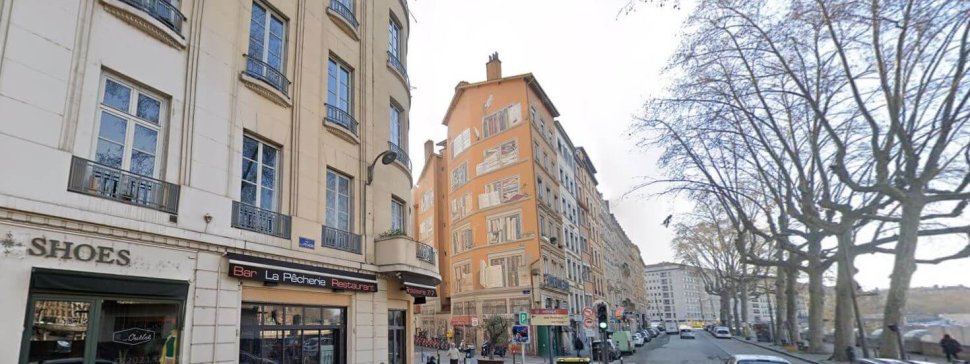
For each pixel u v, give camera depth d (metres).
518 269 36.28
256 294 10.37
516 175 38.22
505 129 39.88
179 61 9.47
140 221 8.12
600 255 62.59
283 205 11.46
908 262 19.91
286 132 11.92
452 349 23.70
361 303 13.31
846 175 20.34
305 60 12.88
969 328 28.58
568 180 49.94
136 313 8.10
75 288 7.13
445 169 52.50
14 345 6.46
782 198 29.03
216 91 10.12
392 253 14.06
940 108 19.02
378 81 16.16
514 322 35.12
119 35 8.40
